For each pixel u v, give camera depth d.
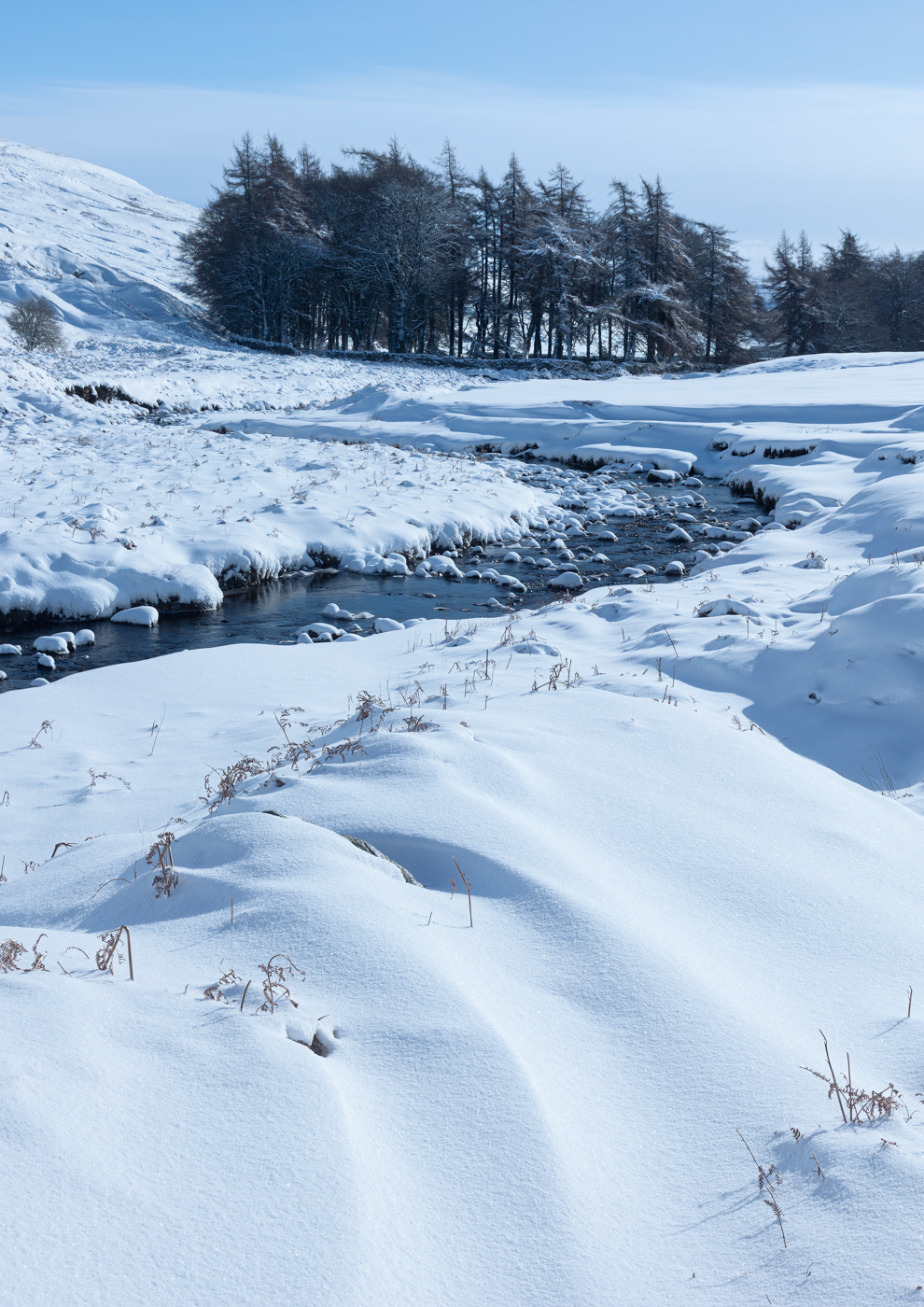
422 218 62.66
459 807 4.06
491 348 75.88
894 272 77.00
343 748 4.98
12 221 84.75
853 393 31.06
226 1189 2.07
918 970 3.27
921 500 12.55
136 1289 1.83
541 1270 2.04
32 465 20.11
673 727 5.23
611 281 69.00
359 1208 2.08
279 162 69.44
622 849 3.93
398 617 12.77
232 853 3.80
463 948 3.18
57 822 5.89
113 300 69.19
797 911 3.58
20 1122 2.11
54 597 12.34
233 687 8.77
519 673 8.14
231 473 19.88
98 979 2.94
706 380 45.06
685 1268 2.08
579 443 27.22
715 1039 2.79
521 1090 2.49
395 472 21.50
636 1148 2.42
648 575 14.82
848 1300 1.98
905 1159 2.32
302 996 2.86
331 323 71.00
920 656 6.73
